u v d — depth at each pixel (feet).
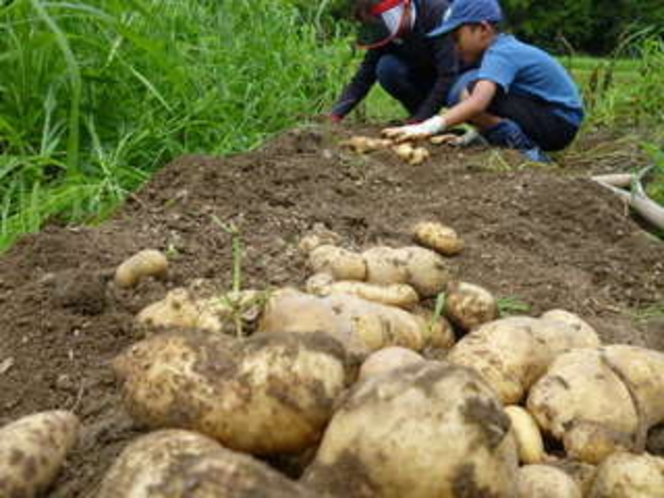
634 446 1.31
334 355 1.10
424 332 1.57
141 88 3.39
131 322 1.69
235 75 3.92
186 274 1.93
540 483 1.11
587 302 2.11
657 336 1.96
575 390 1.32
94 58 3.25
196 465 0.87
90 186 2.59
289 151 3.23
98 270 1.93
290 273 1.94
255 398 1.06
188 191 2.62
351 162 3.22
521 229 2.59
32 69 3.02
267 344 1.09
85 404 1.45
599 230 2.68
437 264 1.80
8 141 2.96
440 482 0.94
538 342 1.44
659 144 4.09
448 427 0.95
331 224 2.46
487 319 1.64
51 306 1.75
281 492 0.85
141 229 2.30
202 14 4.18
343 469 0.96
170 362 1.11
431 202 2.89
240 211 2.49
